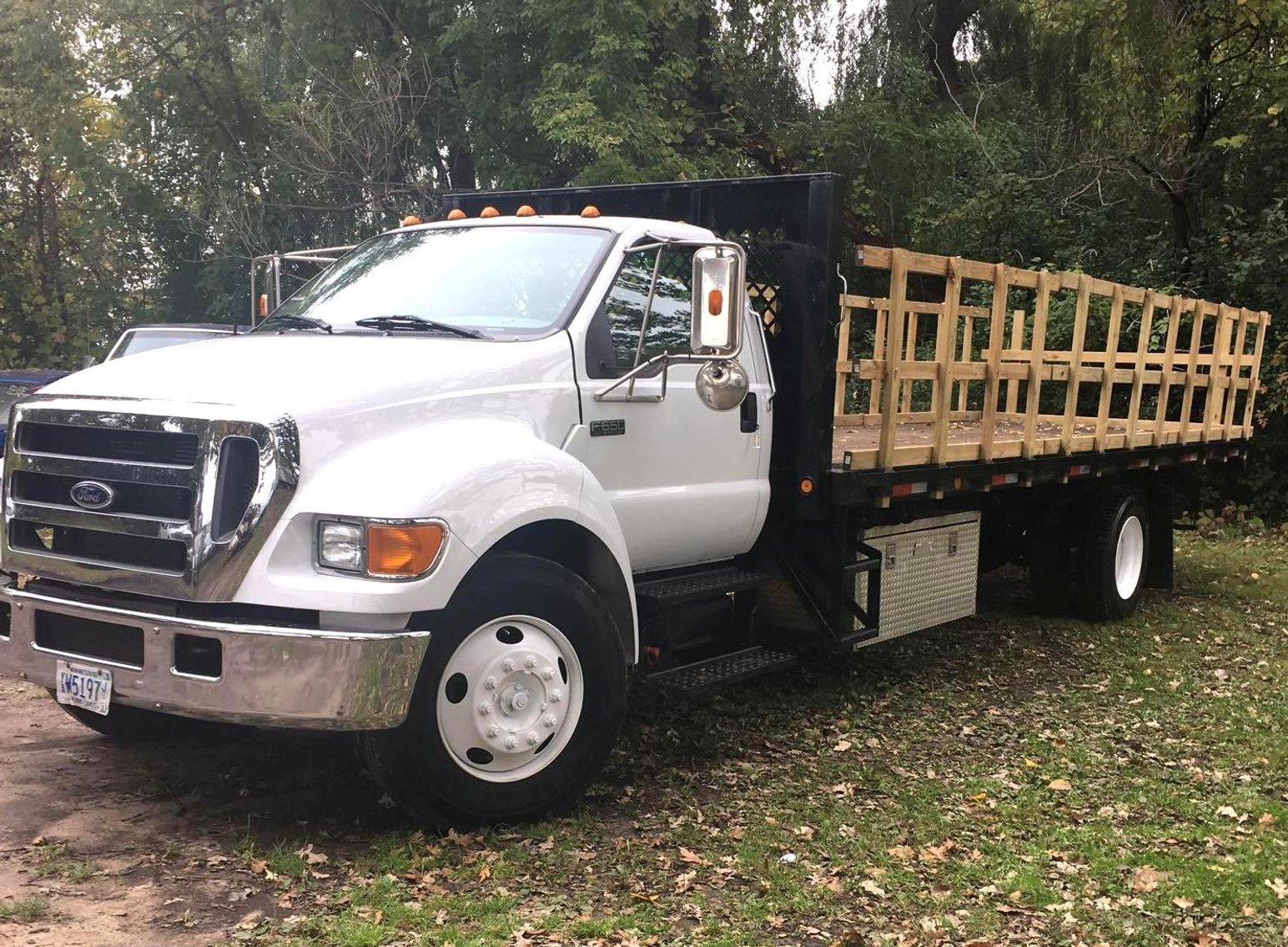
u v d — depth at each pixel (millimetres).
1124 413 10664
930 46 21906
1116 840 4504
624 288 5133
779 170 20406
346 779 4859
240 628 3812
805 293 5699
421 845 4180
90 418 4152
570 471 4469
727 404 4621
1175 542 12953
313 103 18250
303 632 3799
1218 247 15039
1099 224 16891
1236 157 15758
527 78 18062
